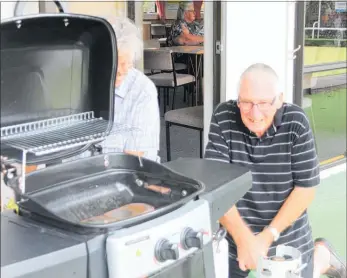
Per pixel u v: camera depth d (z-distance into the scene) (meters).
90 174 1.54
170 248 1.23
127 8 4.73
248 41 3.74
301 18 4.09
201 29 7.51
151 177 1.54
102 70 1.46
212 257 1.43
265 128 1.93
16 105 1.33
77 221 1.26
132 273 1.19
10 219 1.28
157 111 2.39
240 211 2.06
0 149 1.27
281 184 2.01
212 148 2.03
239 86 1.90
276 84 1.87
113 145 2.21
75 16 1.30
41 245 1.15
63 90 1.43
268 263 1.64
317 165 2.03
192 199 1.40
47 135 1.36
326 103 4.61
